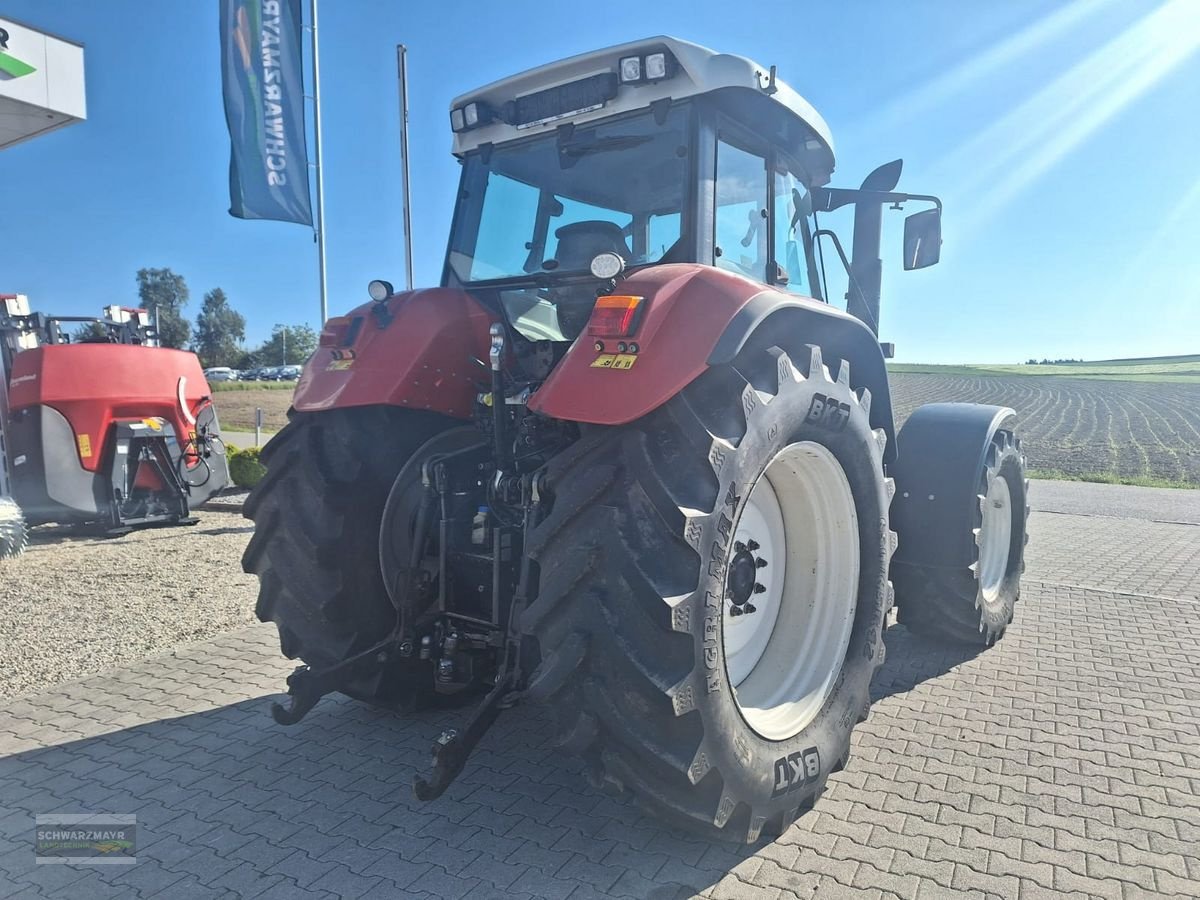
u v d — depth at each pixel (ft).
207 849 8.34
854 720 9.59
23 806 9.21
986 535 15.16
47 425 23.63
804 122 10.59
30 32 28.04
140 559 21.84
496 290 11.08
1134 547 25.61
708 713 7.22
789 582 9.89
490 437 10.01
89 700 12.27
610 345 7.68
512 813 9.04
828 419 8.76
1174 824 8.86
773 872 7.93
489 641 9.29
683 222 9.45
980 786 9.67
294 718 9.53
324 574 9.80
